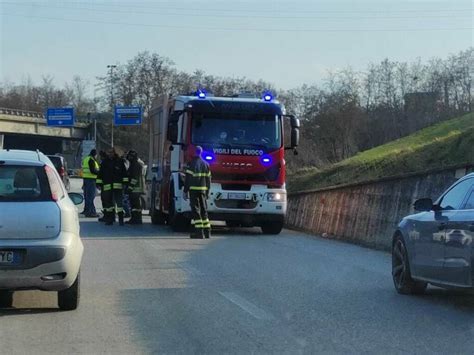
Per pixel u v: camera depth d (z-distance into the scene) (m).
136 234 17.59
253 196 17.34
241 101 17.58
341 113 45.66
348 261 12.96
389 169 23.11
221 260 12.76
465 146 20.23
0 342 6.72
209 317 7.90
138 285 9.98
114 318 7.82
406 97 47.44
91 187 23.56
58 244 7.57
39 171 7.90
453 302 8.88
